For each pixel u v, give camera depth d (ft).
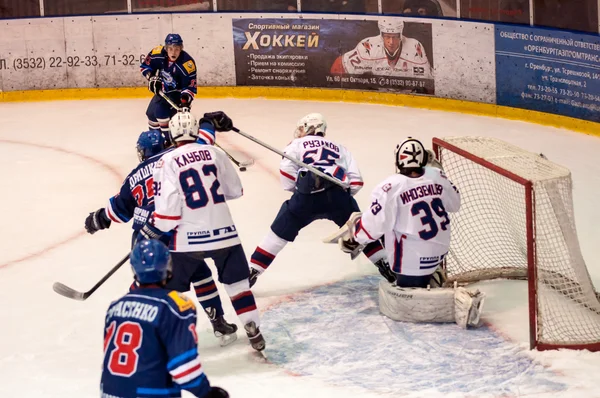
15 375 29.32
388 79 68.95
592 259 38.32
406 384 28.07
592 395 26.66
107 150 58.49
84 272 38.68
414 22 66.85
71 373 29.40
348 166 34.63
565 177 29.96
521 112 63.41
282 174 34.50
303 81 71.41
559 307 33.37
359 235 31.91
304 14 70.03
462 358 29.71
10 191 50.42
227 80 72.84
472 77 65.41
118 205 30.89
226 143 59.11
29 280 37.88
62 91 73.61
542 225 31.27
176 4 72.18
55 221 45.39
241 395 27.48
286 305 34.76
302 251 40.60
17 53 73.10
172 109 55.31
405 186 31.55
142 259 20.59
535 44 61.67
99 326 33.24
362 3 68.44
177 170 29.04
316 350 30.83
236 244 29.89
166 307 20.17
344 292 35.94
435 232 31.96
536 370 28.58
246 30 71.56
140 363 20.08
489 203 41.11
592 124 59.36
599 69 58.18
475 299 31.48
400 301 32.45
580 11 58.65
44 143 60.49
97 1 72.54
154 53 54.70
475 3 64.13
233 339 31.63
